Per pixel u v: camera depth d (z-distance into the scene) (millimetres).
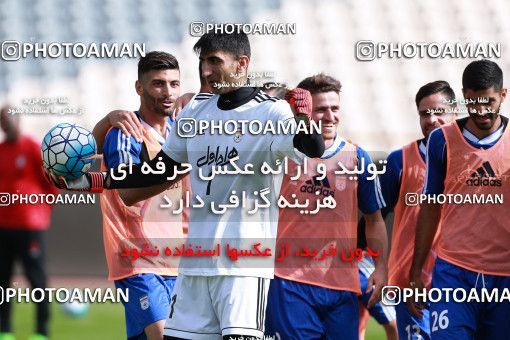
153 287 20922
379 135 56562
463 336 19172
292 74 60062
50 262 47781
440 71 60250
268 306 20797
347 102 58562
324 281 20656
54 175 17016
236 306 16406
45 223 32344
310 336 20625
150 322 20750
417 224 20703
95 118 58156
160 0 62625
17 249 31938
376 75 60125
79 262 48000
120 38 61625
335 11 64938
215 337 16953
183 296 17094
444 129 20094
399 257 23031
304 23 63875
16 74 60438
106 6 63094
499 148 19641
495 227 19453
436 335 19625
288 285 20703
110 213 21297
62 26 62281
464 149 19797
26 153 31922
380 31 64312
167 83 21562
